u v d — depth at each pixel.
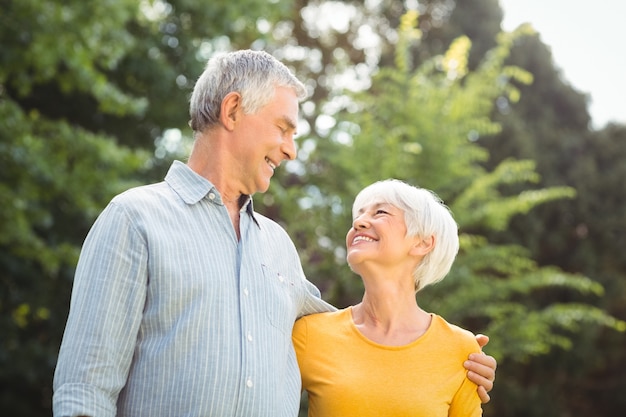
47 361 8.12
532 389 12.12
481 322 10.44
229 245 1.94
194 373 1.78
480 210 8.17
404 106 8.18
